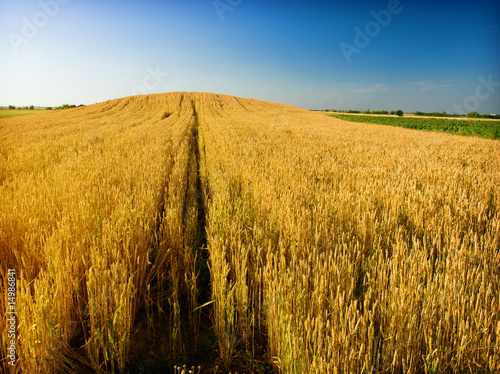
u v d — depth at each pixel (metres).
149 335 2.68
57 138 15.16
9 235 3.16
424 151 11.12
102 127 20.70
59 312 2.23
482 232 3.83
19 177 6.04
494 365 1.85
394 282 2.32
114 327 2.20
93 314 2.26
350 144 13.10
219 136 14.07
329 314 2.23
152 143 11.52
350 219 3.86
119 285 2.39
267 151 9.73
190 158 10.50
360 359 1.83
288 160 8.12
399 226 3.74
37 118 32.91
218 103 52.19
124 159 8.20
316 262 2.70
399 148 12.13
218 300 2.61
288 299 2.21
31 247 2.99
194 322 2.72
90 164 7.25
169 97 55.50
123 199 4.40
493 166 8.28
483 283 2.25
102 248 2.95
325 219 3.71
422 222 3.85
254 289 2.92
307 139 14.62
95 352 2.16
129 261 2.85
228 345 2.37
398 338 1.95
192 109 42.84
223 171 7.31
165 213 4.79
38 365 2.03
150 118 30.66
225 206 4.35
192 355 2.46
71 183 5.23
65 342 2.27
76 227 3.30
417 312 2.13
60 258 2.68
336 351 1.80
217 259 2.95
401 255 2.87
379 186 5.40
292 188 5.08
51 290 2.30
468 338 1.93
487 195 5.08
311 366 1.76
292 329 2.03
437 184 5.77
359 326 2.01
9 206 3.82
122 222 3.41
